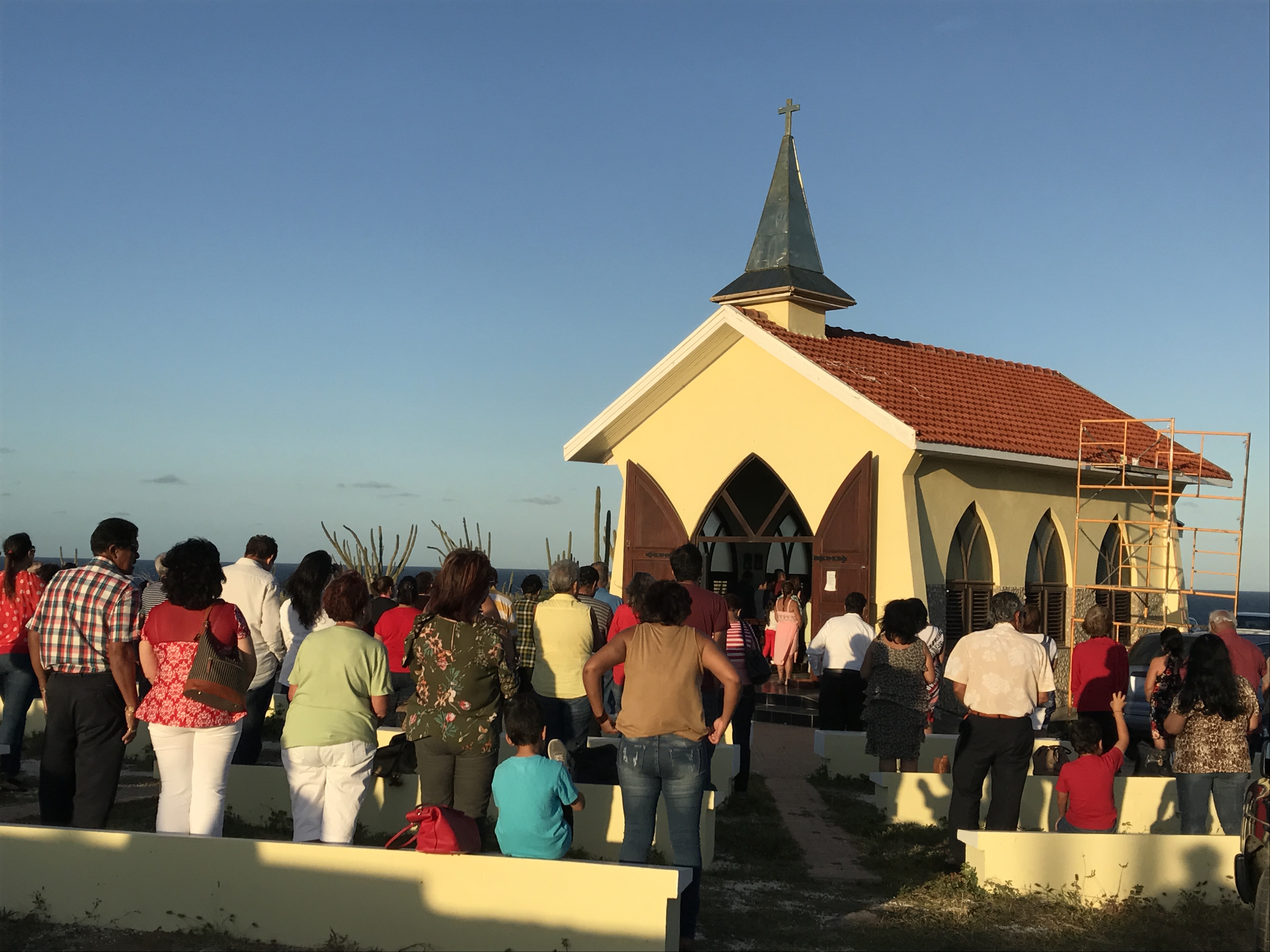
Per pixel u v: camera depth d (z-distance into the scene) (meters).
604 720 6.76
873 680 11.16
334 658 7.11
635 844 6.53
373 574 24.69
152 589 10.33
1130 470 20.48
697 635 6.68
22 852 6.69
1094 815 8.71
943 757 11.28
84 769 7.47
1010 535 19.52
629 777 6.55
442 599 6.91
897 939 6.96
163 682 7.08
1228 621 10.75
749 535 19.48
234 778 9.34
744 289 21.19
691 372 20.16
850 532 17.75
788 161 21.95
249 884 6.49
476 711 6.83
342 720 7.05
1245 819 6.85
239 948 6.30
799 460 18.77
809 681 18.95
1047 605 20.42
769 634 19.72
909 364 21.22
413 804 9.05
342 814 7.05
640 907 6.07
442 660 6.85
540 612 9.83
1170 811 10.64
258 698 9.66
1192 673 8.82
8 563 10.35
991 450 18.09
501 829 6.69
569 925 6.16
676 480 20.42
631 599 9.23
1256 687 10.56
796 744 15.09
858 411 17.73
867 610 17.41
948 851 8.91
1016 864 8.11
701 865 6.54
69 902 6.63
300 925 6.42
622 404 20.33
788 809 11.05
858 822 10.39
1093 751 8.84
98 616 7.47
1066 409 22.67
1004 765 8.59
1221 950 7.23
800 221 21.53
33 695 10.45
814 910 7.61
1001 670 8.55
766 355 19.30
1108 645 11.45
